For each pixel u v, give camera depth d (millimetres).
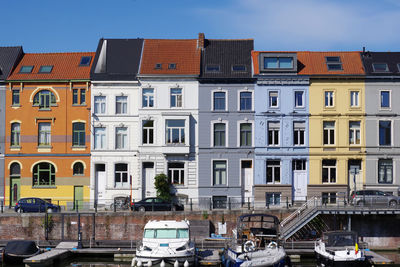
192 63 41281
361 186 40062
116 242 32906
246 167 40531
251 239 27531
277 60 40344
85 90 41031
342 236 28453
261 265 24812
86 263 29391
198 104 40406
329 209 33000
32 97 41125
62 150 40781
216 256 29422
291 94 40344
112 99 40750
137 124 40562
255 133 40219
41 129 41250
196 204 37562
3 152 41000
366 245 32125
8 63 42312
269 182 40188
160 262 26547
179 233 28453
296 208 35312
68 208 40094
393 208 33000
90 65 42094
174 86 40438
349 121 40344
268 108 40281
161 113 40000
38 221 34500
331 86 40375
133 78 40562
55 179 40656
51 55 43469
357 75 40062
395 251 33469
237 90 40469
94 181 40469
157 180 38812
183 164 40312
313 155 40094
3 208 39906
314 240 33594
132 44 43031
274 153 40062
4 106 41250
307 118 40250
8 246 29141
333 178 40250
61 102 41000
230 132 40281
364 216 34188
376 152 40125
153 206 35250
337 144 40125
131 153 40375
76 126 41000
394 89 40469
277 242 27594
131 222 34531
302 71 40438
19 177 41031
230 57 42094
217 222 34719
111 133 40625
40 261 27578
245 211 34844
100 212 34562
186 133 39875
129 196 40125
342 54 41969
